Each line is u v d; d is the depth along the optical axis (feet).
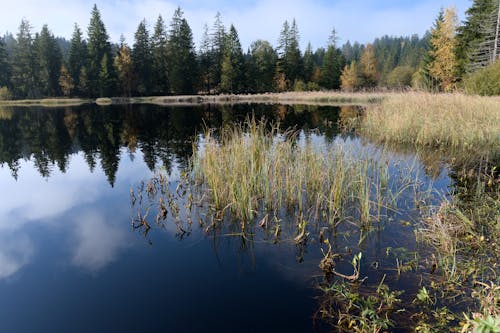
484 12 91.25
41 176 26.84
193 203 19.62
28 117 75.66
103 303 10.55
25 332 9.25
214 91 172.45
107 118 71.92
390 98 47.88
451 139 31.73
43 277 12.10
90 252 14.03
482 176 22.44
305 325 9.32
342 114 67.51
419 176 23.22
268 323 9.42
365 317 9.43
